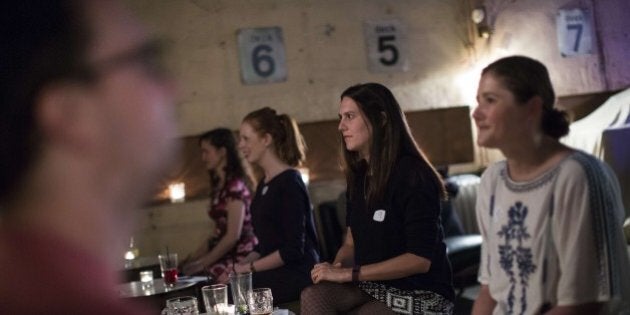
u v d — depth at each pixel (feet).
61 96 1.07
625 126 18.28
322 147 20.12
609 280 5.02
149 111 1.13
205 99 19.21
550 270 5.30
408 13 20.68
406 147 8.11
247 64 19.48
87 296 1.10
